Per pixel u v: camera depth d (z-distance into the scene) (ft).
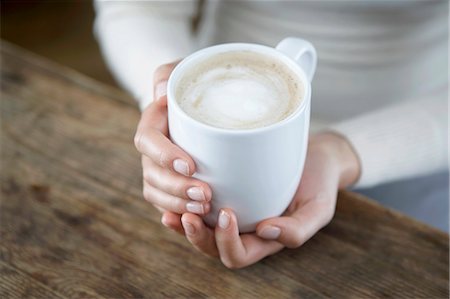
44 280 1.85
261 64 1.82
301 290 1.85
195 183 1.72
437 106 2.41
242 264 1.86
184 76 1.79
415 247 1.95
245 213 1.79
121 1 2.91
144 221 1.99
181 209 1.79
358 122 2.36
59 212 2.02
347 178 2.24
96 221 1.99
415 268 1.90
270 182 1.73
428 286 1.86
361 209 2.04
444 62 3.12
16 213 2.01
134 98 2.57
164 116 1.83
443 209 2.61
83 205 2.04
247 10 3.01
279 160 1.69
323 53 2.94
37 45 6.19
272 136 1.63
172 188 1.75
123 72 2.66
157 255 1.91
